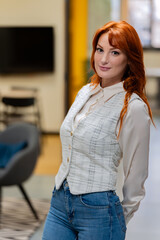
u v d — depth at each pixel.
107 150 1.50
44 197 4.22
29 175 3.55
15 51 7.41
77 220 1.53
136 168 1.53
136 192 1.58
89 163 1.51
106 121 1.49
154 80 10.56
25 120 7.54
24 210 3.83
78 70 5.36
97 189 1.49
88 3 5.32
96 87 1.64
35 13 7.30
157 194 4.29
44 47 7.32
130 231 3.29
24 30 7.32
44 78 7.46
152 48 11.25
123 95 1.53
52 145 6.73
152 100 10.60
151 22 11.52
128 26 1.51
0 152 3.75
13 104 6.74
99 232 1.50
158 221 3.53
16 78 7.54
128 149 1.50
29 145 3.60
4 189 4.46
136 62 1.53
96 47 1.59
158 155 6.03
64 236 1.59
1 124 7.56
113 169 1.53
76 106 1.63
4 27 7.35
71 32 5.33
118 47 1.49
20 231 3.33
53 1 7.24
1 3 7.36
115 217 1.51
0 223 3.49
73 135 1.53
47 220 1.65
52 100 7.49
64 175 1.55
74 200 1.53
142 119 1.46
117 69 1.53
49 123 7.55
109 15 5.54
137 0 11.46
